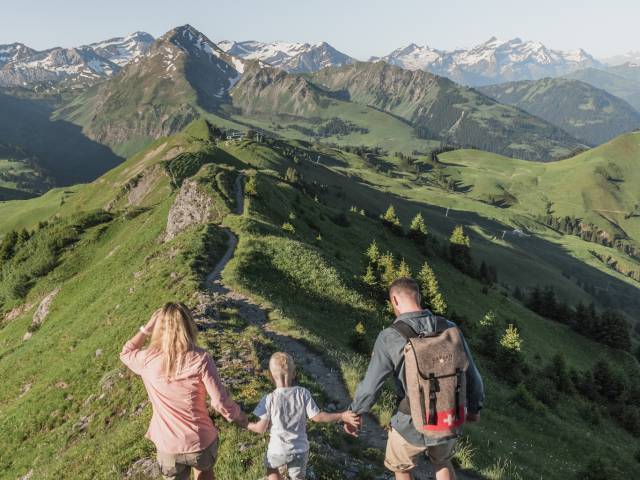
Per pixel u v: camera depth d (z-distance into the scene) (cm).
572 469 2825
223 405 612
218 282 3744
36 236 10350
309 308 3947
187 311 625
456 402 534
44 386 3116
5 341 7081
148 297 3731
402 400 580
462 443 1600
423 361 537
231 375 1711
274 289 3934
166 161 14762
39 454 2355
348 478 1012
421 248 11675
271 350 2144
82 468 1536
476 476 1261
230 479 941
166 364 599
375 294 4962
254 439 1113
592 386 6475
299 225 7988
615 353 10138
